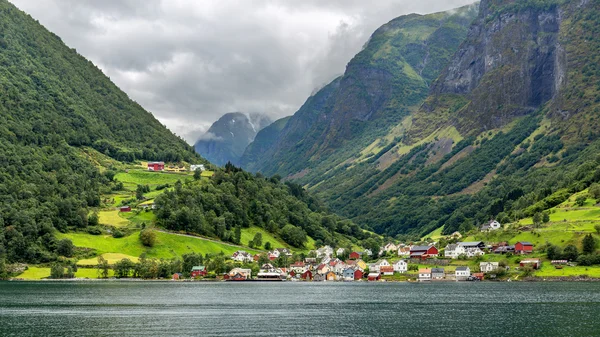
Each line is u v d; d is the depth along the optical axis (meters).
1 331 176.75
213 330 181.75
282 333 177.62
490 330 181.00
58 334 173.75
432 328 185.50
